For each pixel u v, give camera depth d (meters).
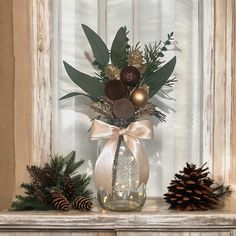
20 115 1.26
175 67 1.31
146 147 1.31
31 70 1.26
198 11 1.30
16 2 1.26
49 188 1.16
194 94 1.32
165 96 1.31
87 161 1.31
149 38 1.32
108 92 1.16
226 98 1.27
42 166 1.26
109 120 1.20
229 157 1.27
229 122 1.27
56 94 1.30
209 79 1.28
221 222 1.08
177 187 1.15
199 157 1.30
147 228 1.08
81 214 1.09
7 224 1.08
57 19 1.30
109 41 1.32
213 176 1.28
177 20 1.31
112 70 1.19
